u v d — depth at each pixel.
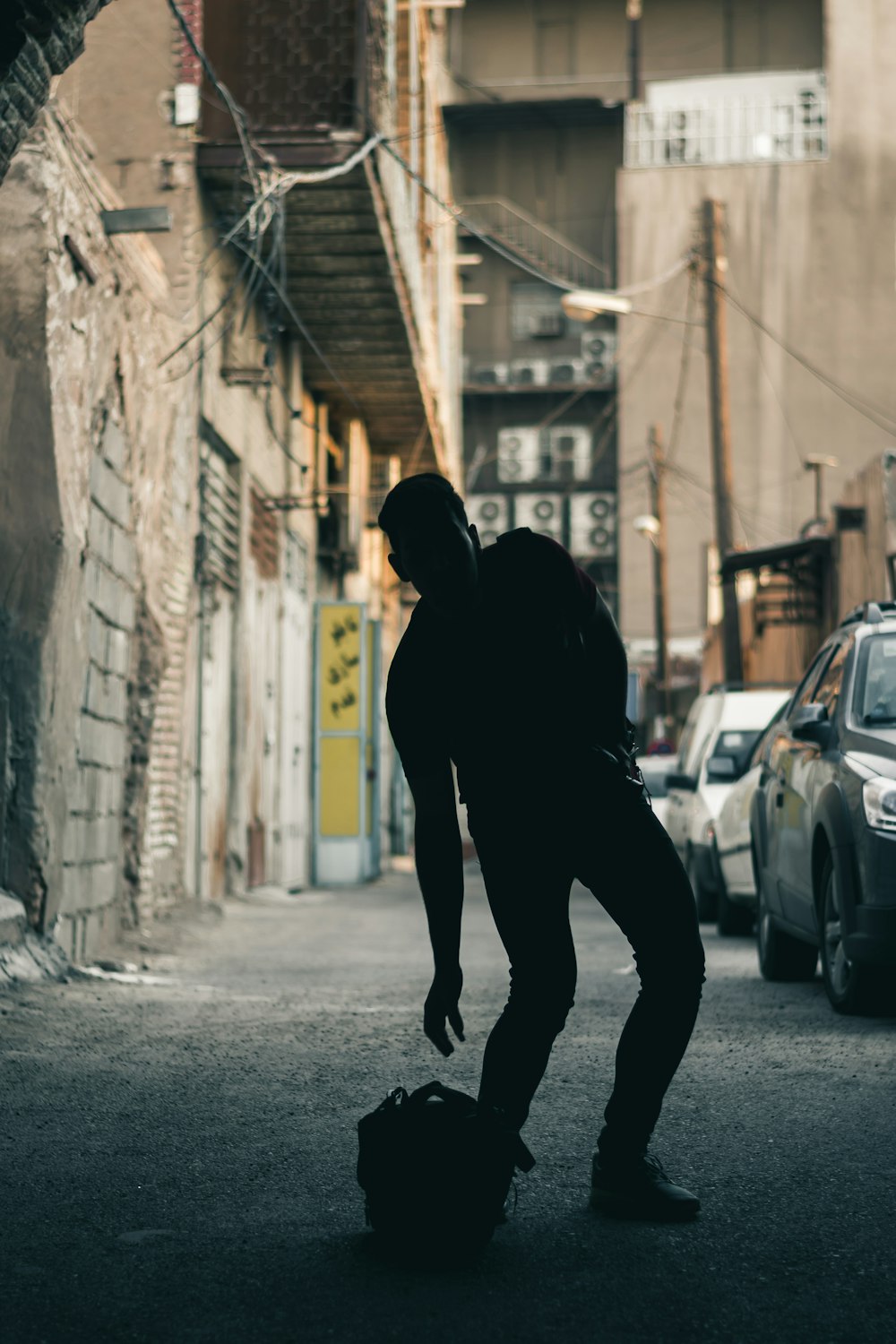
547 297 55.84
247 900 17.22
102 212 10.05
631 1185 3.87
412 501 3.54
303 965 10.34
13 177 8.75
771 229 54.97
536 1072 3.74
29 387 8.78
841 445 54.47
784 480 54.38
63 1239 3.70
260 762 19.20
